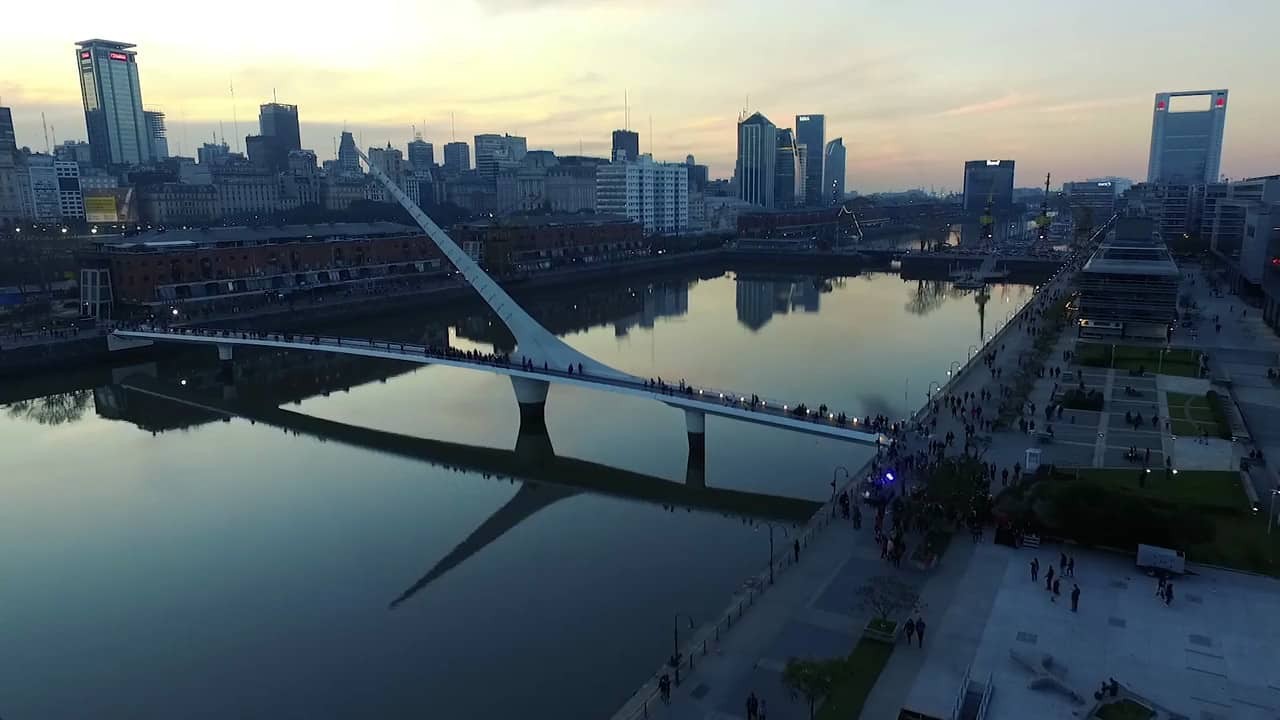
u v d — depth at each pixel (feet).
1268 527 226.38
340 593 237.45
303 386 500.33
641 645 205.05
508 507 303.48
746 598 197.77
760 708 156.46
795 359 536.42
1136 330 520.83
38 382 501.97
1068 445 304.71
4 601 236.63
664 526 281.13
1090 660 167.73
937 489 231.50
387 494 319.06
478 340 634.84
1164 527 207.51
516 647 206.08
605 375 370.12
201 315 625.82
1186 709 151.94
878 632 176.55
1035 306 645.51
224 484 331.77
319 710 183.83
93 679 197.98
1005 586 198.49
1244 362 449.06
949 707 153.48
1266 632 176.76
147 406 458.50
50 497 318.65
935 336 616.80
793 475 323.16
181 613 228.02
